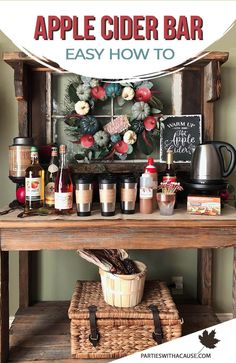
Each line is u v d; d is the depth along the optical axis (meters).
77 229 1.58
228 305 2.19
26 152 1.83
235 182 2.13
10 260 2.15
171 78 2.05
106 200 1.63
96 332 1.66
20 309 2.06
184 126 2.02
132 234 1.59
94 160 2.02
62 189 1.67
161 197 1.67
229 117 2.12
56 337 1.81
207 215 1.66
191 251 2.18
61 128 2.04
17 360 1.64
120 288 1.69
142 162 2.02
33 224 1.54
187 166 2.01
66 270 2.17
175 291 2.18
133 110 1.98
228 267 2.18
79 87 1.97
